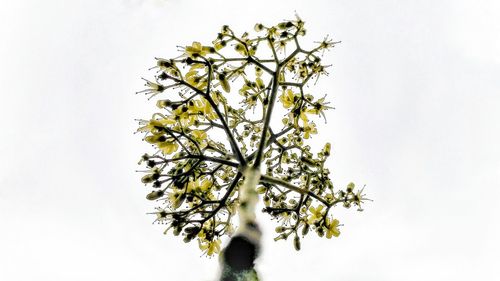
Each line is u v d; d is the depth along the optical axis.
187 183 4.81
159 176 4.65
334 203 5.27
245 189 3.64
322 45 5.59
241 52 5.13
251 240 2.79
